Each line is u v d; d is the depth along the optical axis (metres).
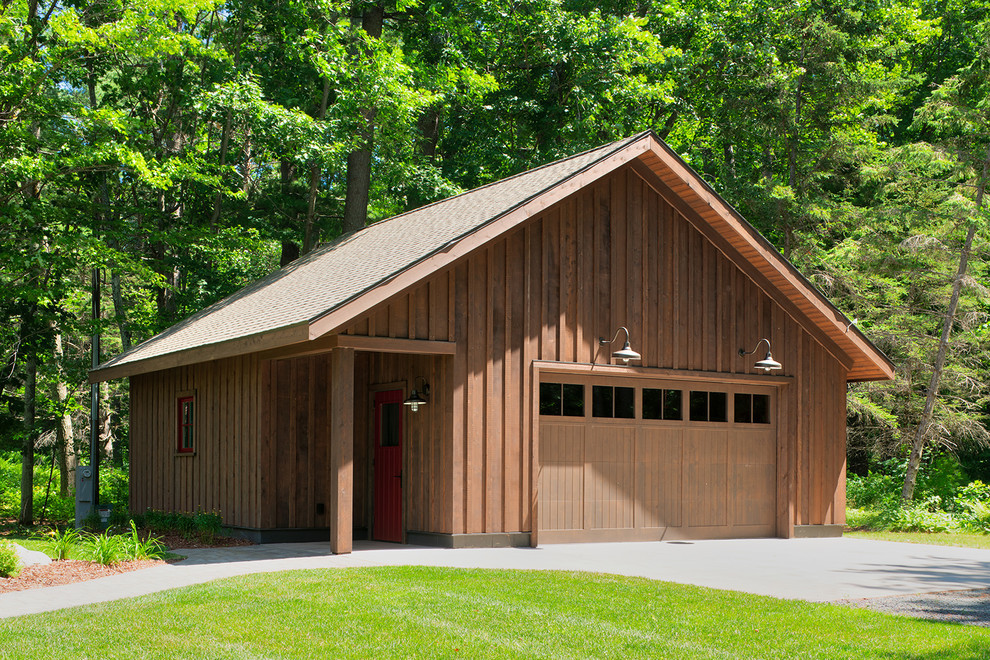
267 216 29.92
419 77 27.34
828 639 7.62
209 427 16.39
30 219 18.42
